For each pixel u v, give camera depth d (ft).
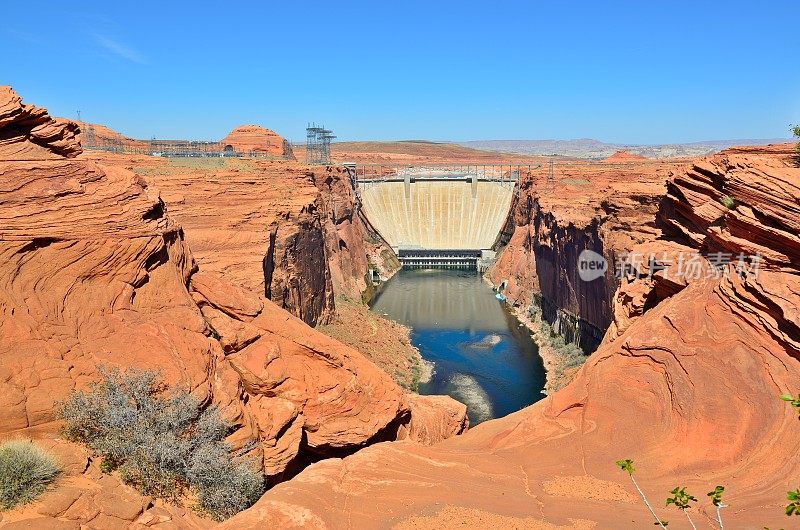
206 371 61.77
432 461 60.49
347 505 47.80
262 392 71.26
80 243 57.36
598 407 67.46
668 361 65.36
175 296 65.92
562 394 73.97
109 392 50.42
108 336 55.47
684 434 57.93
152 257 64.49
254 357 71.92
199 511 48.85
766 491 46.68
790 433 50.34
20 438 43.06
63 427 46.44
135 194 64.75
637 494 51.34
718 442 55.11
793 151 81.15
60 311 53.21
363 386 81.20
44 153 65.77
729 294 65.67
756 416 54.49
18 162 58.23
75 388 48.80
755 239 67.72
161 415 52.06
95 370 51.65
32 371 47.03
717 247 77.10
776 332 57.57
